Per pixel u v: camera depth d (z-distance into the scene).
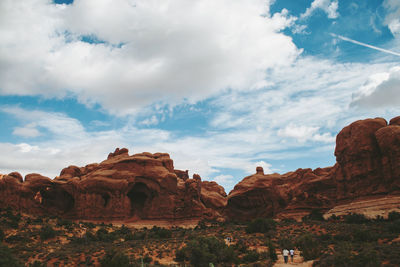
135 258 47.41
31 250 53.66
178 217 98.94
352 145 78.88
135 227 89.88
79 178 101.94
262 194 111.38
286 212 91.19
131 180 98.50
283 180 117.69
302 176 111.56
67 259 47.97
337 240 48.97
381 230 50.47
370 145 75.62
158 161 106.00
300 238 50.25
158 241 61.12
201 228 84.25
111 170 98.69
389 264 31.38
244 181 117.12
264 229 65.81
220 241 50.66
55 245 58.69
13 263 36.06
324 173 108.19
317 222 67.69
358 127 79.00
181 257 47.06
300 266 37.12
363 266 31.47
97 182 94.44
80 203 93.44
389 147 70.50
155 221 97.19
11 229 65.62
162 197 100.12
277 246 52.75
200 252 42.94
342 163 82.44
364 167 75.62
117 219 92.88
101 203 93.88
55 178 109.88
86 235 68.56
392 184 69.25
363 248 39.12
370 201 69.94
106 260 43.88
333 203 89.44
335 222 67.19
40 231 66.25
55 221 79.94
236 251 50.16
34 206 93.38
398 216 58.41
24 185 93.19
